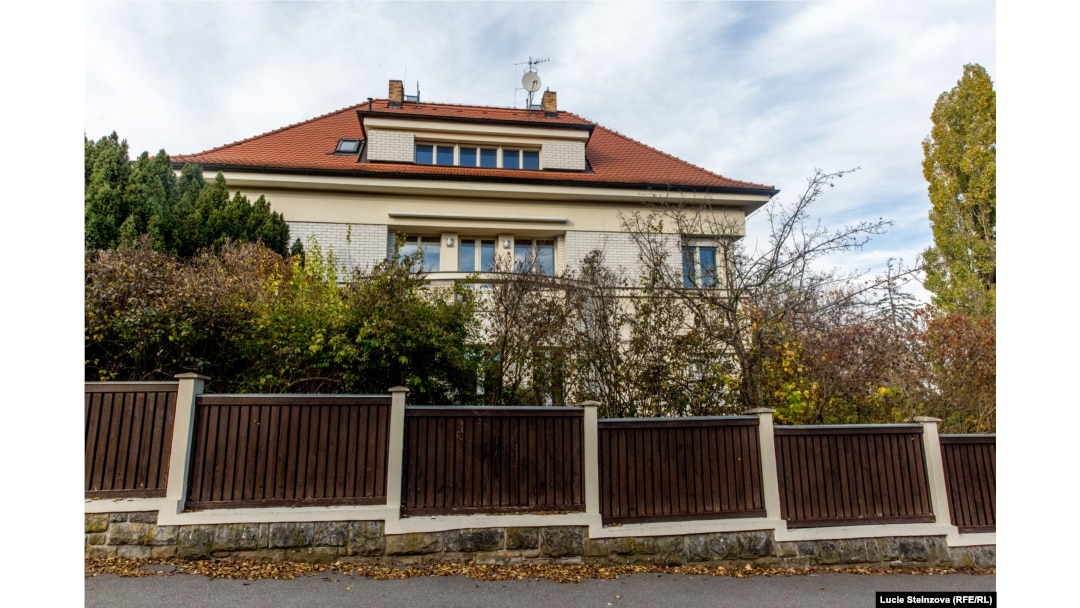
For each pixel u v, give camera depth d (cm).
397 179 1212
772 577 588
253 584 487
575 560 579
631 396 765
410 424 582
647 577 567
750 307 784
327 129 1516
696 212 954
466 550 562
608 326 784
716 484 629
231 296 659
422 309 699
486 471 587
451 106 1697
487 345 757
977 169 1992
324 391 668
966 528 659
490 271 834
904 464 668
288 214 1181
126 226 833
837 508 641
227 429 549
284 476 548
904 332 862
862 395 805
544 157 1398
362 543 545
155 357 609
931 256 1961
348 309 669
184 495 529
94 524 509
